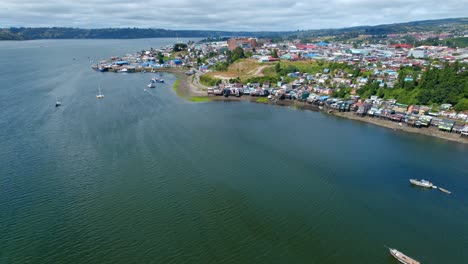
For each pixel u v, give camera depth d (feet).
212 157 311.68
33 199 234.38
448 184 268.41
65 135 363.35
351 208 231.50
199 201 235.81
